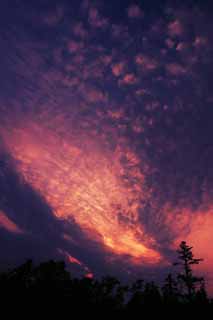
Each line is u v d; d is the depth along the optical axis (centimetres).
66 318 2581
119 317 2800
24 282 2880
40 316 2495
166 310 2848
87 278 3284
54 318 2531
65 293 2944
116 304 3119
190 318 2644
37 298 2692
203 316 2652
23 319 2411
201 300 2952
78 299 2891
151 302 3034
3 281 2795
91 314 2756
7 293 2634
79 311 2738
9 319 2373
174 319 2661
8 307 2491
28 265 3038
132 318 2766
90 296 3100
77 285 3098
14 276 2883
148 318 2742
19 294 2670
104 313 2842
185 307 2897
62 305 2725
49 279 3006
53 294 2822
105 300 3127
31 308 2550
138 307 2969
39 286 2891
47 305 2648
